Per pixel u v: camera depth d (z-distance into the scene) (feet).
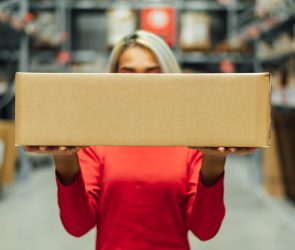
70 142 2.90
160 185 3.83
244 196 14.84
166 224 3.86
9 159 15.47
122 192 3.85
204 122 2.90
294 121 14.15
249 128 2.88
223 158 3.17
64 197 3.37
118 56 4.18
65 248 9.70
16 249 9.55
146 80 2.91
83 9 23.97
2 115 19.88
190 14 21.59
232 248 9.72
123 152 3.93
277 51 15.93
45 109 2.90
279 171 14.70
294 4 12.28
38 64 20.79
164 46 4.11
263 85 2.86
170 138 2.91
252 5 23.12
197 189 3.42
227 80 2.89
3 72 20.20
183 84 2.91
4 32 16.20
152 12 19.98
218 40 24.48
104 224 3.94
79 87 2.90
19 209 12.96
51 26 20.89
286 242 10.11
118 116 2.91
